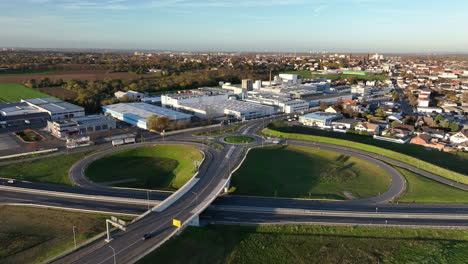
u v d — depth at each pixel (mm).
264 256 60375
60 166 101062
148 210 74000
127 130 143875
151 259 54906
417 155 118500
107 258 54156
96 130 141625
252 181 93438
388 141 133250
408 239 65812
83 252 55875
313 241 65000
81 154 111688
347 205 79375
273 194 85562
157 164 110750
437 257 59812
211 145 123438
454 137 133375
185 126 151875
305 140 135375
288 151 121438
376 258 59938
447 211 76562
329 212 75375
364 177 98875
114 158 111125
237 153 114438
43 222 69312
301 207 77938
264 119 172625
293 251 61906
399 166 107375
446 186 92062
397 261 59188
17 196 81375
